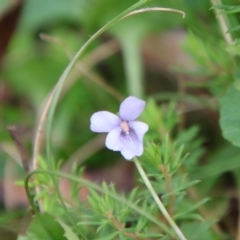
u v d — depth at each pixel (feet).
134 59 1.48
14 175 1.42
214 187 1.32
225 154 1.33
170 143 1.29
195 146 1.29
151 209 1.15
